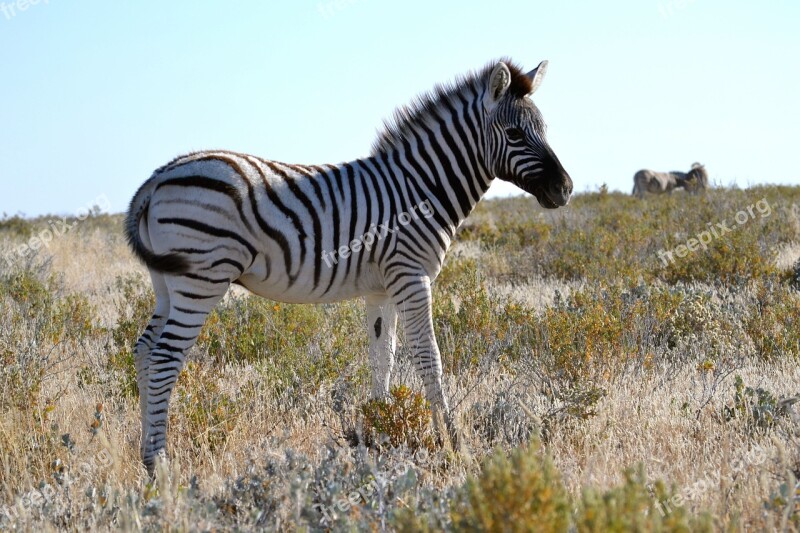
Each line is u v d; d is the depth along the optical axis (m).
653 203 25.77
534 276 14.91
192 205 6.29
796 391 7.67
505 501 3.68
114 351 9.55
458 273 13.80
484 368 8.25
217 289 6.44
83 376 8.25
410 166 7.31
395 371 7.93
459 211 7.56
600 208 25.41
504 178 7.69
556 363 8.09
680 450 6.33
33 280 13.23
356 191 6.98
